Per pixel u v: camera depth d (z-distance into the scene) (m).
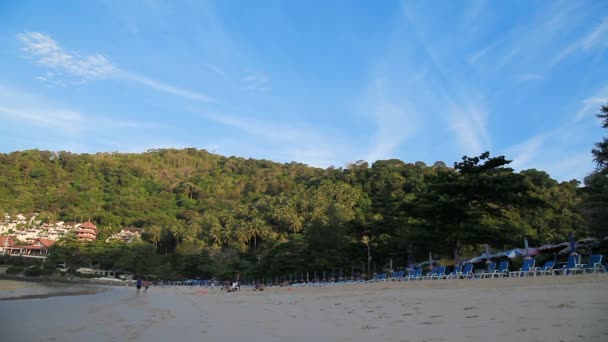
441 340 6.97
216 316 14.90
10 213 170.38
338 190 136.62
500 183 35.94
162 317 15.55
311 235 82.25
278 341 8.23
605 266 19.53
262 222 132.00
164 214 198.88
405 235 46.41
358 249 62.09
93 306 22.95
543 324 7.44
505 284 18.28
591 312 8.17
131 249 126.88
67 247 120.25
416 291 20.59
